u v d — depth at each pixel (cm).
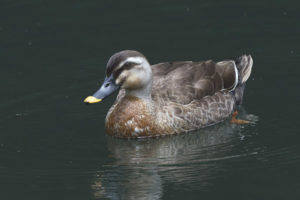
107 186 1313
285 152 1443
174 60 1919
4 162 1426
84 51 1988
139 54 1516
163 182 1325
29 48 2008
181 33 2078
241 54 1942
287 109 1658
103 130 1598
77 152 1480
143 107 1534
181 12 2208
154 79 1611
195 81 1616
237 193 1270
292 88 1762
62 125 1616
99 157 1454
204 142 1524
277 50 1961
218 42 2019
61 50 1997
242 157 1431
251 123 1608
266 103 1700
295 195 1254
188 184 1313
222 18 2159
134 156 1458
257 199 1245
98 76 1852
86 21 2167
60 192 1292
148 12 2217
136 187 1305
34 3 2288
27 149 1491
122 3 2286
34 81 1825
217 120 1628
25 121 1630
